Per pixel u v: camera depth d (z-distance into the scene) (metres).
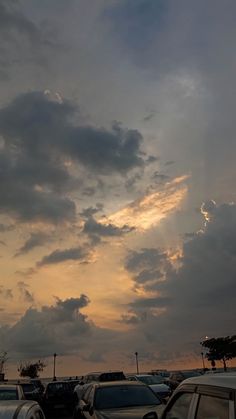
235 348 59.12
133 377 23.12
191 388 4.29
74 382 25.61
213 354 59.59
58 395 21.22
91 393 10.18
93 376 23.39
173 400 4.68
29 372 69.00
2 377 48.25
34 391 21.23
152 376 23.12
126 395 9.80
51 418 20.09
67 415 21.14
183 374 24.80
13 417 4.82
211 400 3.77
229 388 3.52
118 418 8.35
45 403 21.12
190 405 4.15
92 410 9.18
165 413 4.79
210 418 3.69
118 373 23.09
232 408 3.34
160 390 19.83
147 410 8.88
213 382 3.88
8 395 12.92
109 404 9.40
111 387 10.18
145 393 9.98
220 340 59.72
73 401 21.09
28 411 5.03
